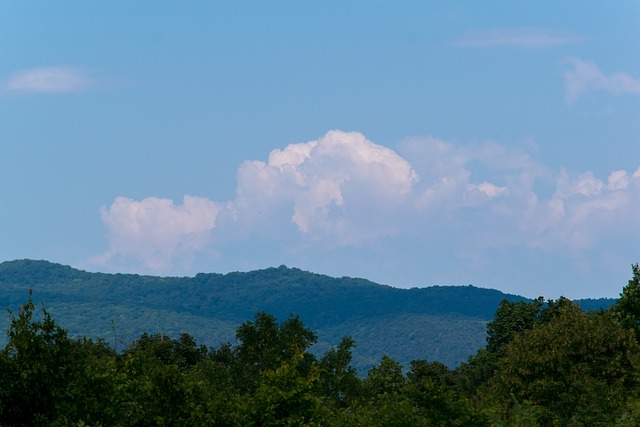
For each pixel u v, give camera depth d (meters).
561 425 70.50
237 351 94.19
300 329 90.62
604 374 80.06
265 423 38.69
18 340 34.88
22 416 34.72
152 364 41.88
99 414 35.72
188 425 36.69
